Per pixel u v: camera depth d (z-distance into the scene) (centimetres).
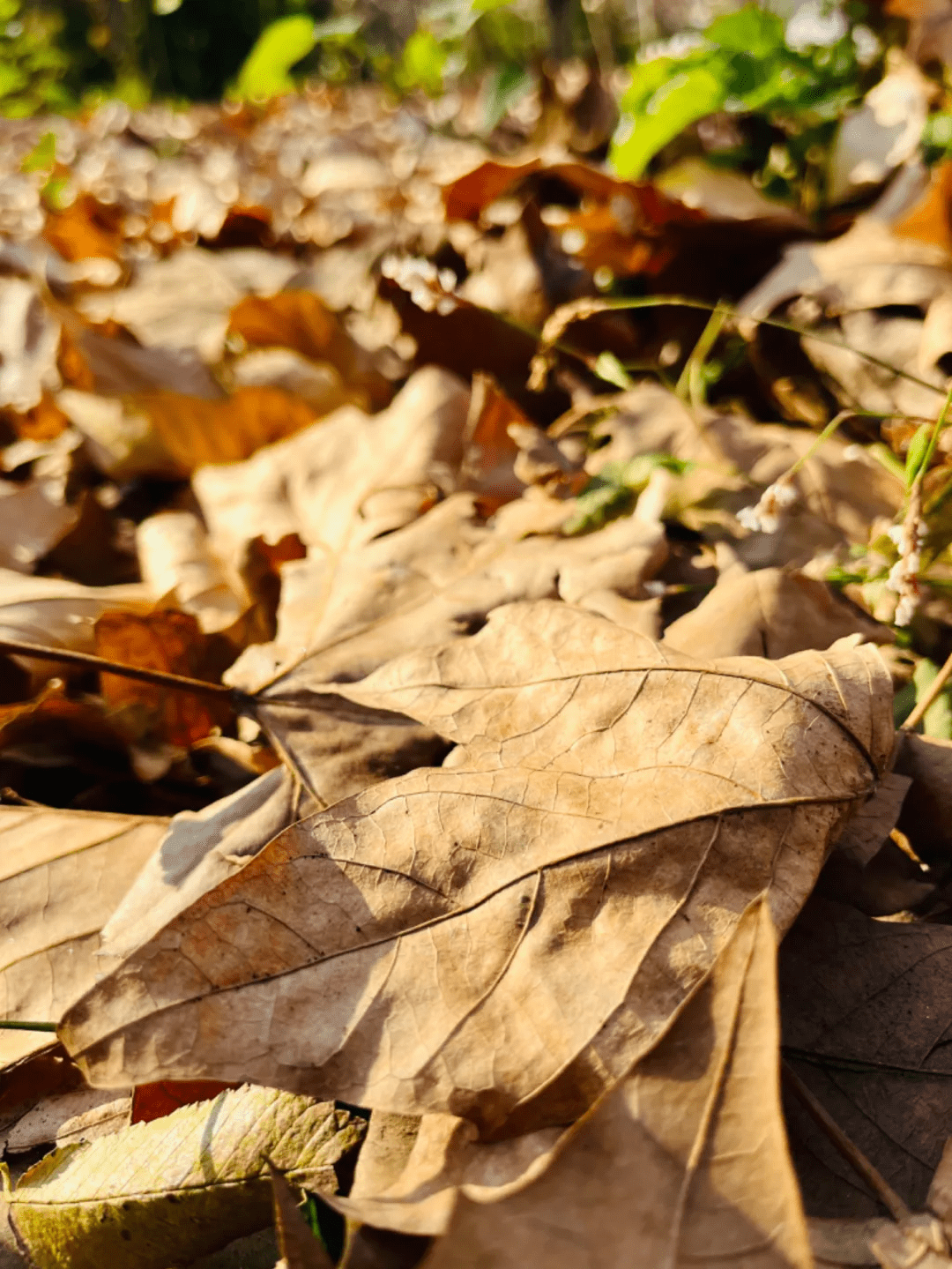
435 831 29
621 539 38
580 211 63
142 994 28
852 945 30
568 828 29
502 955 28
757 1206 25
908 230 45
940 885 31
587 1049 27
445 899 29
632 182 52
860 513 40
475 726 32
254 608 40
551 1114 27
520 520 40
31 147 173
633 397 45
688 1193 25
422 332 52
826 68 62
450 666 33
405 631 36
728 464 42
